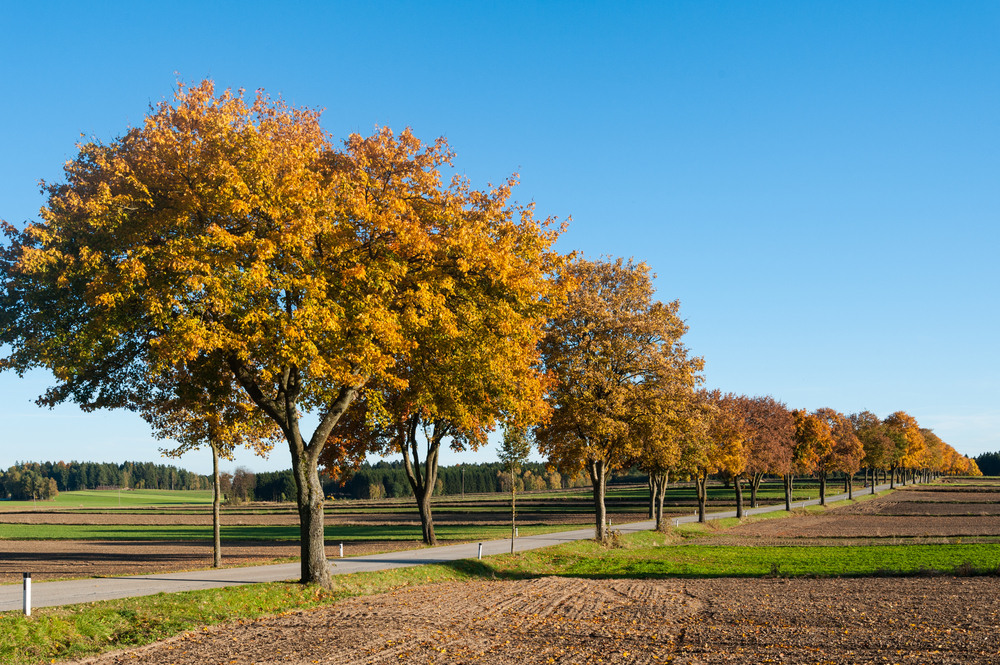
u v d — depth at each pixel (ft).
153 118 65.82
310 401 80.89
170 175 64.59
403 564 100.89
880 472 624.59
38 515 381.19
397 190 74.59
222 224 64.54
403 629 59.47
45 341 62.28
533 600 76.43
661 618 66.28
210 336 58.95
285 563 105.29
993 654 48.65
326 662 48.47
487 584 89.81
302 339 61.52
